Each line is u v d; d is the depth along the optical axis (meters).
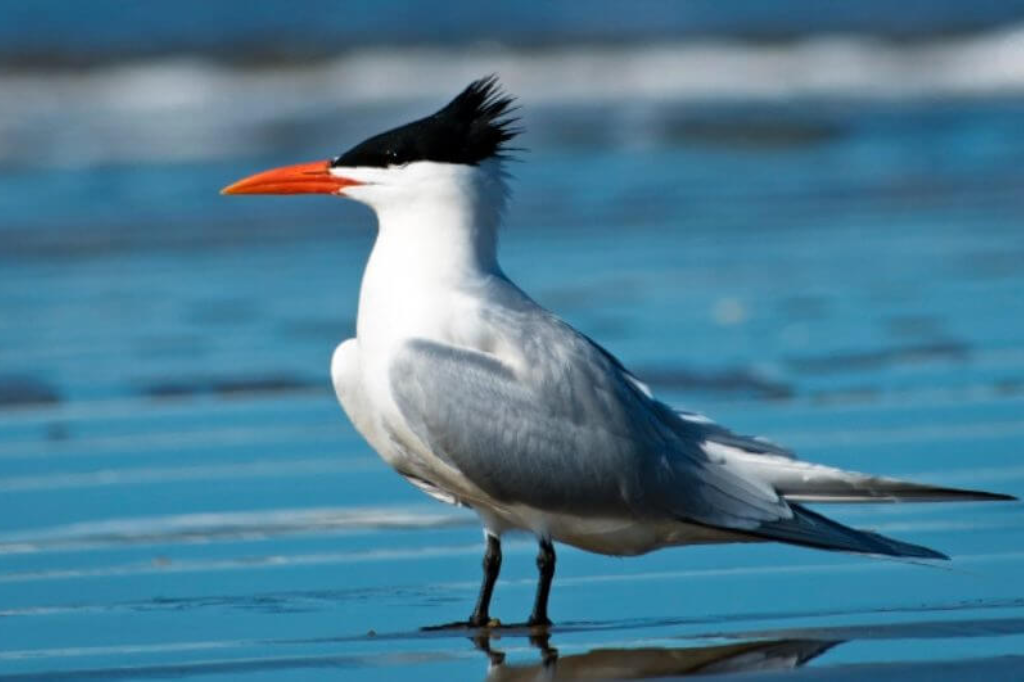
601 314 16.39
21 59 38.62
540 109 31.80
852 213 21.47
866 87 33.84
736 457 8.84
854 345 15.12
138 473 11.91
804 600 9.14
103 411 13.61
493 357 8.62
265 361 15.12
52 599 9.27
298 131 29.55
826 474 8.68
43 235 21.14
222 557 10.05
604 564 10.00
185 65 38.38
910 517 10.63
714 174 24.61
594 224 21.09
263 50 39.56
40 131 30.14
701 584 9.52
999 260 18.41
